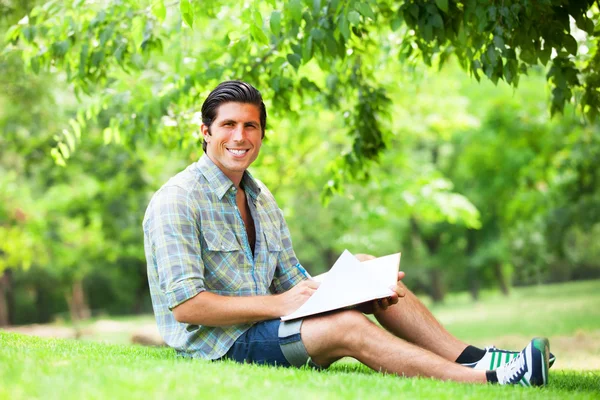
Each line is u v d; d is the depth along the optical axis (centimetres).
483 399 345
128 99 881
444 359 423
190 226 465
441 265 4262
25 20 803
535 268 2938
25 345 474
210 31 1086
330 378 385
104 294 5022
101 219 1908
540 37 661
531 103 2233
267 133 851
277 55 773
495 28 593
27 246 2319
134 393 304
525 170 2378
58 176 1805
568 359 1018
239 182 502
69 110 1683
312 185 1683
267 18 753
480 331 2031
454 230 4041
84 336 2122
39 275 4091
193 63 830
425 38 632
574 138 2075
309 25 644
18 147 1669
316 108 1006
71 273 3847
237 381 348
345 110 921
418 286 5338
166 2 800
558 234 2370
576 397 375
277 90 780
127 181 1738
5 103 1669
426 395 350
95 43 805
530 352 400
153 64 1050
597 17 745
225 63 807
